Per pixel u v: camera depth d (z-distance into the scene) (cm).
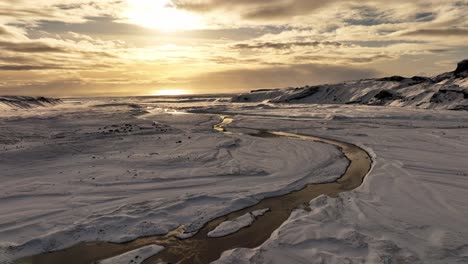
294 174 2269
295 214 1573
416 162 2456
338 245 1230
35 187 1872
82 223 1416
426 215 1480
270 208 1681
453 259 1103
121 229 1399
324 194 1903
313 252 1184
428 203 1623
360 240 1252
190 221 1494
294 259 1145
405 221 1420
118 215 1505
